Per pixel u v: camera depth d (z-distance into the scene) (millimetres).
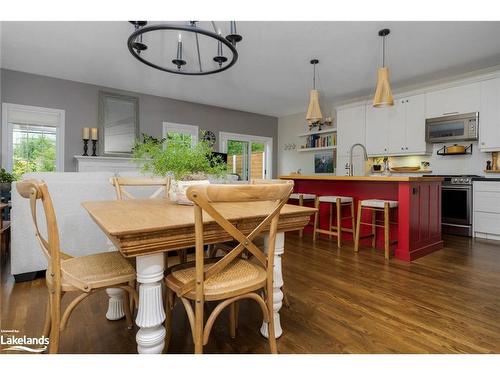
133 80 5043
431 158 4961
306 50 3793
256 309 1944
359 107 5637
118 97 5508
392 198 3434
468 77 4598
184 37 3459
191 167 1795
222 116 6895
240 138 7219
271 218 1212
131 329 1662
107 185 2672
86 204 1797
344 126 5883
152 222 1157
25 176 2367
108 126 5410
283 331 1640
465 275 2543
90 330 1650
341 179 3598
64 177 2492
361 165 5598
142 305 1190
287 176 4297
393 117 5129
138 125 5719
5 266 2750
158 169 1809
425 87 5090
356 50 3783
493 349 1462
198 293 1107
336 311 1879
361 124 5602
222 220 1083
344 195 3943
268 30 3273
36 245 2381
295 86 5305
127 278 1287
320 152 6820
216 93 5773
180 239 1143
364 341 1537
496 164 4238
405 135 4973
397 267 2762
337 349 1464
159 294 1214
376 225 3377
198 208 1025
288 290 2217
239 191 1020
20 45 3727
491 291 2191
